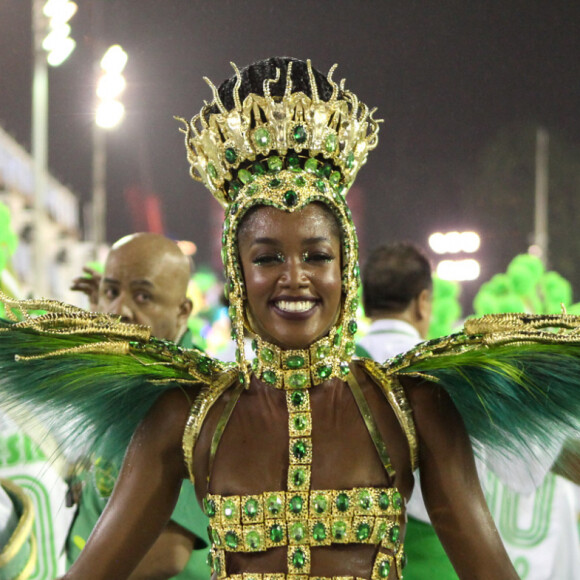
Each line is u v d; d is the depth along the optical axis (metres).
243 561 2.71
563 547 5.89
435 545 4.47
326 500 2.68
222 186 2.93
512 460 3.03
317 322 2.77
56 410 3.02
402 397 2.80
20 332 2.88
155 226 42.84
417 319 5.44
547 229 40.06
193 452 2.83
